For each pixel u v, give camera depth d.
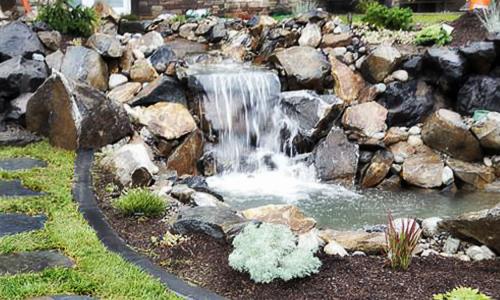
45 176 5.05
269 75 7.52
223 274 3.34
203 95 7.13
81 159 5.60
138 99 6.97
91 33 8.27
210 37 9.36
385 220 5.23
